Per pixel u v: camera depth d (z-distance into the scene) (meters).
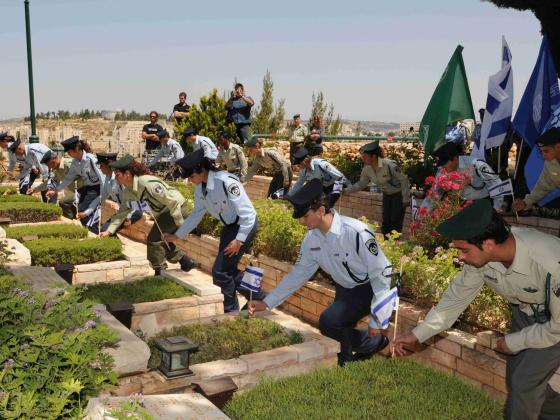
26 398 3.45
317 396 3.77
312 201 4.66
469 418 3.53
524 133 8.86
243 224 6.52
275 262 7.80
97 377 3.95
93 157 10.05
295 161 9.82
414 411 3.54
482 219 3.39
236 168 13.95
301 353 4.90
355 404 3.65
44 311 4.89
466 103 10.11
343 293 5.05
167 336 5.42
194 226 6.96
